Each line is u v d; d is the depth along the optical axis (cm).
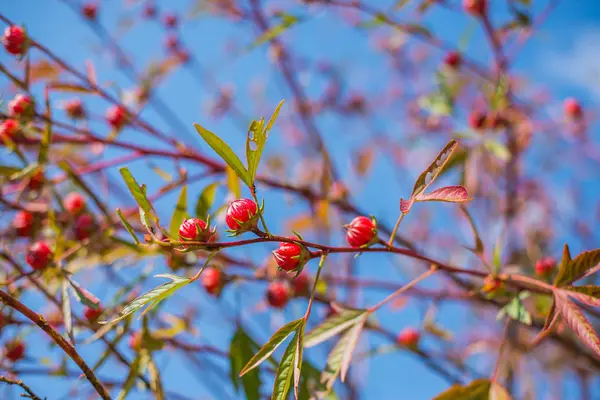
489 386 100
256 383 111
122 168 87
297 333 90
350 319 98
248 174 87
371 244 90
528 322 100
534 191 189
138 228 117
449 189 89
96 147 117
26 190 113
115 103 114
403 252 92
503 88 131
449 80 144
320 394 96
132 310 86
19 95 108
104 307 110
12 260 104
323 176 133
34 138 111
